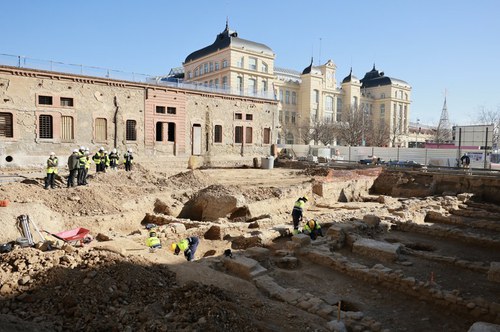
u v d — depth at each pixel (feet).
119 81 107.65
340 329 23.20
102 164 82.23
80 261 29.01
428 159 138.82
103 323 21.34
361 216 58.23
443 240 50.31
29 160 91.97
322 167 125.18
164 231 44.93
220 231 48.55
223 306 22.24
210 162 132.16
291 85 265.13
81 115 100.58
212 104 133.08
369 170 102.47
